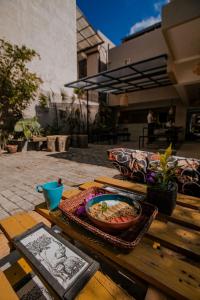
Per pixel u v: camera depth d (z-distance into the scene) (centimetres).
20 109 656
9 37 634
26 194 253
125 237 75
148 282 60
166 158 104
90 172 370
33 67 733
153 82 849
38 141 669
